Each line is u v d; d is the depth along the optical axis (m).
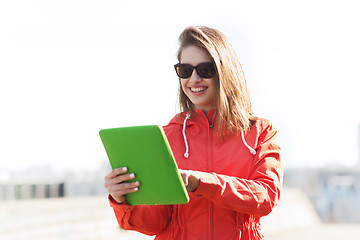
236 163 2.55
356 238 13.80
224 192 2.36
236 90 2.60
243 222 2.52
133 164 2.33
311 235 14.83
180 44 2.68
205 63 2.58
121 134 2.31
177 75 2.66
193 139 2.65
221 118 2.57
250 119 2.65
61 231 8.69
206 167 2.58
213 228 2.50
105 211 10.11
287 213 16.72
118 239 10.40
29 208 8.15
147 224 2.60
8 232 7.47
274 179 2.51
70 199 9.59
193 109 2.79
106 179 2.39
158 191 2.32
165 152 2.25
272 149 2.59
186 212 2.55
